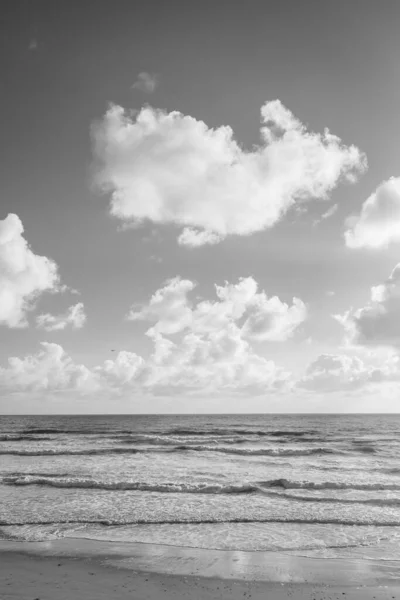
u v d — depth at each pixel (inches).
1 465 926.4
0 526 460.4
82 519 487.2
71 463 959.0
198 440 1614.2
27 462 977.5
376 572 339.9
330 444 1542.8
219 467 903.1
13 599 283.4
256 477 772.6
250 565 353.4
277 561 363.3
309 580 323.9
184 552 383.6
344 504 567.8
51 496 603.8
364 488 671.1
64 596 289.6
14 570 337.4
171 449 1251.8
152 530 450.9
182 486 654.5
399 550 392.5
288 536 433.1
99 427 2731.3
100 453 1173.1
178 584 314.2
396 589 308.5
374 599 292.0
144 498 594.9
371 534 442.0
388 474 822.5
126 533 439.2
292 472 839.1
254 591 304.2
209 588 308.2
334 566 352.5
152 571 338.3
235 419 4783.5
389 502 576.4
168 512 520.7
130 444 1450.5
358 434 2185.0
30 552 379.2
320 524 478.3
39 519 487.2
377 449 1332.4
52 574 329.7
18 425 3021.7
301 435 2087.8
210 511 526.9
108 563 354.6
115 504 558.3
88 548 391.5
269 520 491.5
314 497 602.2
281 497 609.0
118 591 300.2
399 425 3287.4
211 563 357.1
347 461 1029.8
